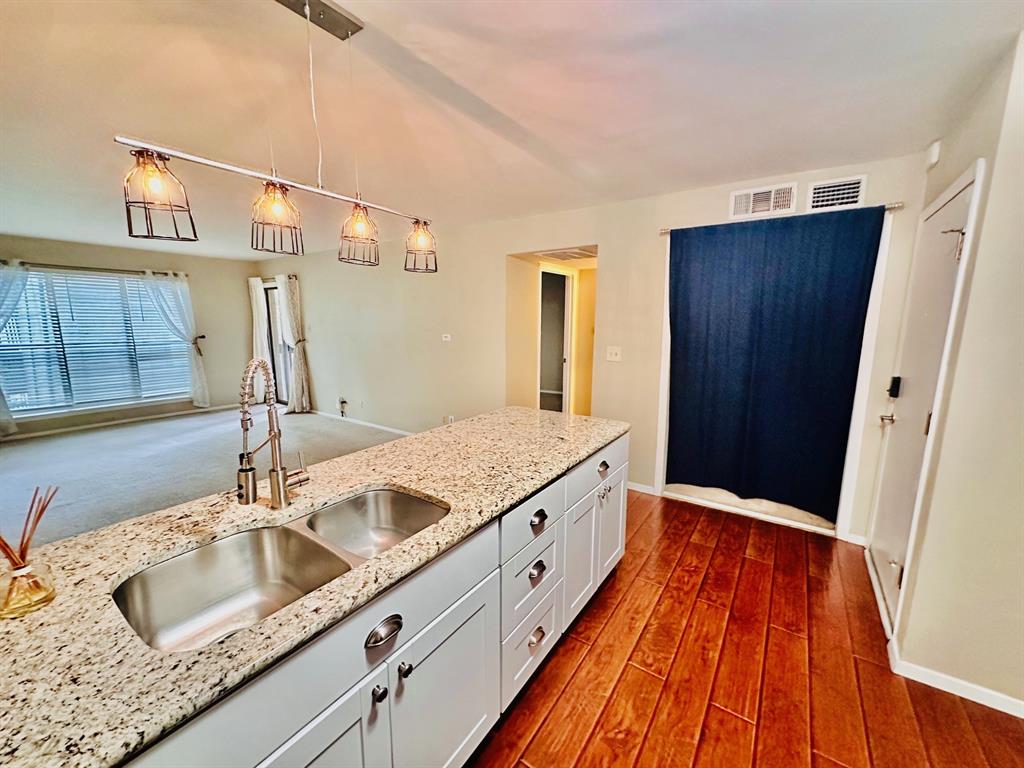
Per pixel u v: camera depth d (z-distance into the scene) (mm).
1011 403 1451
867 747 1414
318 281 5977
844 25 1331
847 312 2584
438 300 4664
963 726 1481
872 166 2443
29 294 5074
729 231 2908
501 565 1370
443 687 1172
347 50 1463
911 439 2006
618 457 2260
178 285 6152
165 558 1092
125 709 638
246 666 717
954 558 1573
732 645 1855
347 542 1445
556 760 1378
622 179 2797
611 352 3551
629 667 1743
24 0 1215
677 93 1737
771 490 3000
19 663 727
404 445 1964
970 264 1505
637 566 2453
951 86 1650
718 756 1389
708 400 3166
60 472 3996
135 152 1211
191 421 5965
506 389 4254
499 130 2076
